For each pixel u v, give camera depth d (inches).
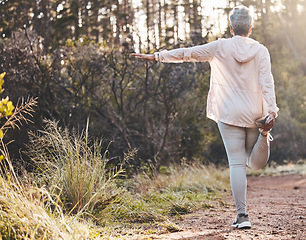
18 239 102.0
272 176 584.7
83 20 846.5
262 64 138.3
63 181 168.4
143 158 418.9
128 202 188.1
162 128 454.0
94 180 175.3
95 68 416.8
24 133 303.0
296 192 324.8
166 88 443.2
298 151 815.1
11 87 371.9
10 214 109.7
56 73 408.8
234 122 139.2
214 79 145.4
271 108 134.6
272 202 240.4
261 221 158.9
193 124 503.2
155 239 123.0
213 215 180.7
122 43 435.2
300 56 1435.8
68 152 177.3
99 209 168.9
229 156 141.9
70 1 731.4
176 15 1115.9
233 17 145.8
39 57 409.1
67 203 162.9
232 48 140.3
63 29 677.3
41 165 185.2
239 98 139.3
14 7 502.3
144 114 447.5
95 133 397.4
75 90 411.8
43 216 108.7
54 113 382.9
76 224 129.0
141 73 458.3
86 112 413.4
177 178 320.8
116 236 128.9
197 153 516.7
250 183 486.9
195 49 143.4
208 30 483.5
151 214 175.8
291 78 1035.9
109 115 429.7
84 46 437.1
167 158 448.8
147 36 466.3
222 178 398.9
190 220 166.2
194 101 500.1
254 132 143.7
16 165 197.9
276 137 822.5
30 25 518.3
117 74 427.2
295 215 175.8
